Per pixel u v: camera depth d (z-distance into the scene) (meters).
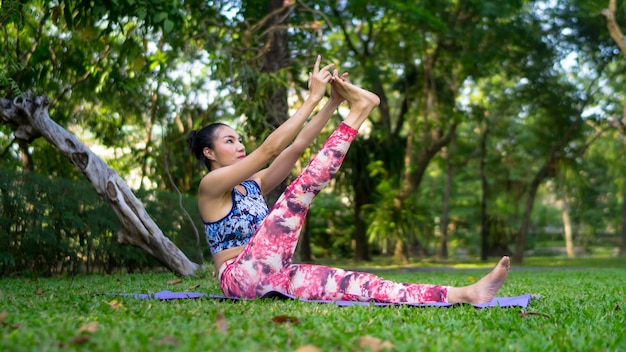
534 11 16.02
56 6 6.12
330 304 3.04
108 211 8.00
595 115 18.28
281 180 3.74
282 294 3.18
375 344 2.04
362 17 12.88
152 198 8.87
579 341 2.24
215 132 3.62
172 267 6.78
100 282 5.66
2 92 7.26
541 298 3.97
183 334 2.20
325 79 3.31
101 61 8.68
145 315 2.69
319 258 20.12
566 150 19.28
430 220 16.83
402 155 17.28
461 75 16.44
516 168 24.42
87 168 6.55
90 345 1.98
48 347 1.92
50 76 8.90
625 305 3.54
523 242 17.56
